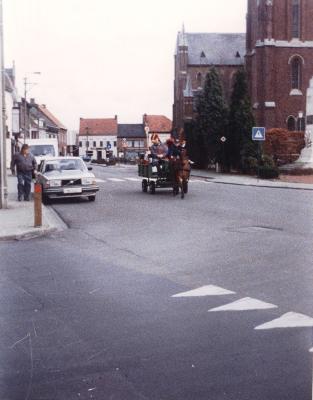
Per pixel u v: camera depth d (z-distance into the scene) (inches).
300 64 2817.4
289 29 2795.3
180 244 514.0
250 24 2972.4
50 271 406.9
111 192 1141.1
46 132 4387.3
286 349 237.6
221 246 498.3
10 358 233.0
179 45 3976.4
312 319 279.9
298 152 2100.1
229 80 4013.3
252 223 643.5
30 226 607.8
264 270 397.1
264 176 1584.6
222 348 240.1
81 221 692.1
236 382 204.7
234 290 342.6
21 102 3107.8
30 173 911.7
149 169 1073.5
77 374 214.8
